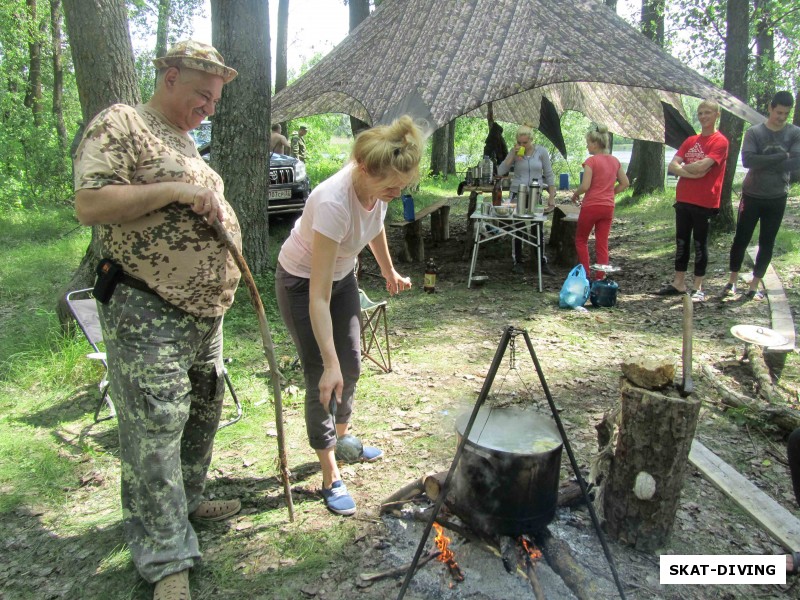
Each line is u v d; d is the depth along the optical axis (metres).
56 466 3.23
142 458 2.13
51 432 3.63
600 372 4.43
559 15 6.70
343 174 2.34
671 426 2.27
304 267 2.51
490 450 2.01
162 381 2.10
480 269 7.86
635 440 2.36
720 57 13.06
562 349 4.93
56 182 13.63
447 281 7.26
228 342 5.05
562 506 2.69
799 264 7.09
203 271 2.14
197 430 2.55
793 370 4.36
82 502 2.96
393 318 5.86
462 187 8.38
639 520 2.44
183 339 2.18
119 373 2.10
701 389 4.09
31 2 18.09
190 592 2.30
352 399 2.97
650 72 6.04
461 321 5.71
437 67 6.44
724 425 3.62
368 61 7.03
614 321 5.66
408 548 2.51
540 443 2.15
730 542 2.58
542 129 11.77
